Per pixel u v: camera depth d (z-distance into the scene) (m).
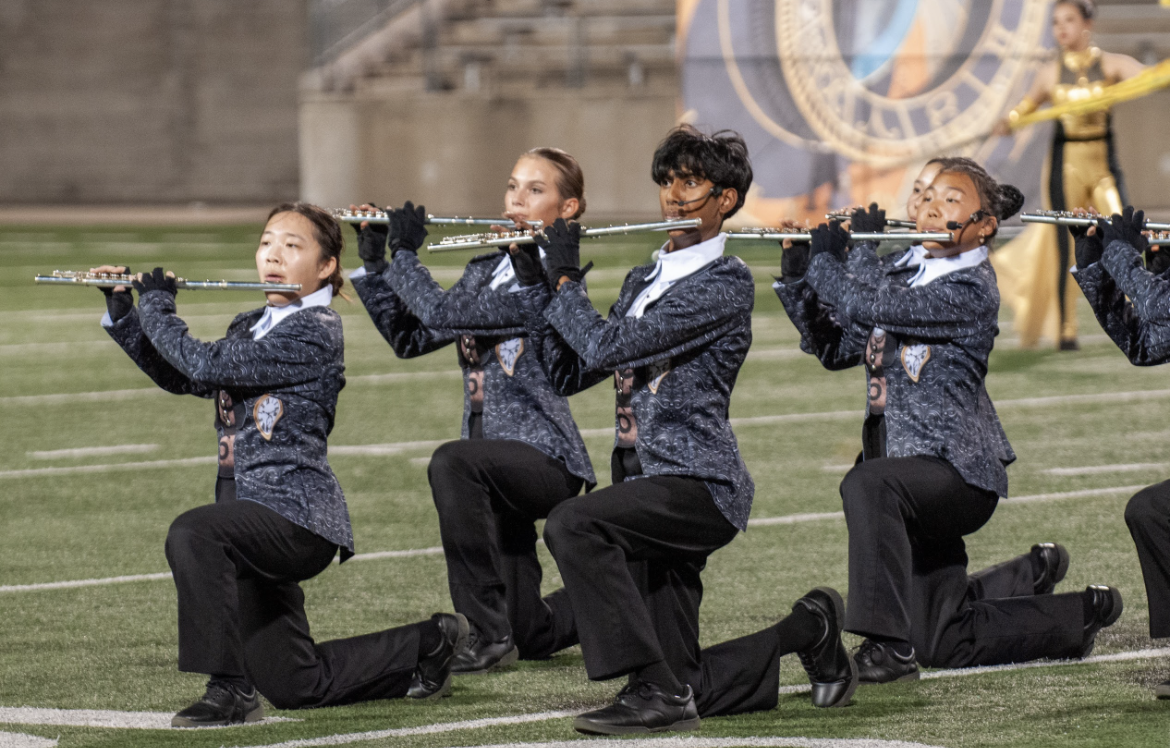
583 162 75.38
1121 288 14.79
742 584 19.09
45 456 28.12
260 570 13.88
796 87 50.12
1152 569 14.45
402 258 15.84
